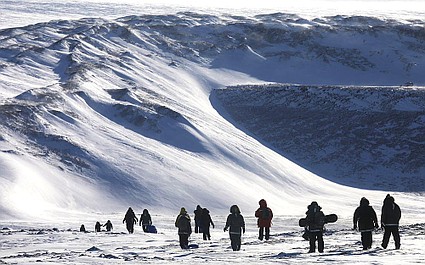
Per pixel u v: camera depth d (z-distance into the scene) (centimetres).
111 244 7738
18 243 8269
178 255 5431
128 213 10469
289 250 5512
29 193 17800
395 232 4981
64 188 19500
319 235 5072
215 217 16950
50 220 14950
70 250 6869
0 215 15462
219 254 5322
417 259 4172
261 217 7119
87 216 16662
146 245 7488
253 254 5200
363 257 4384
